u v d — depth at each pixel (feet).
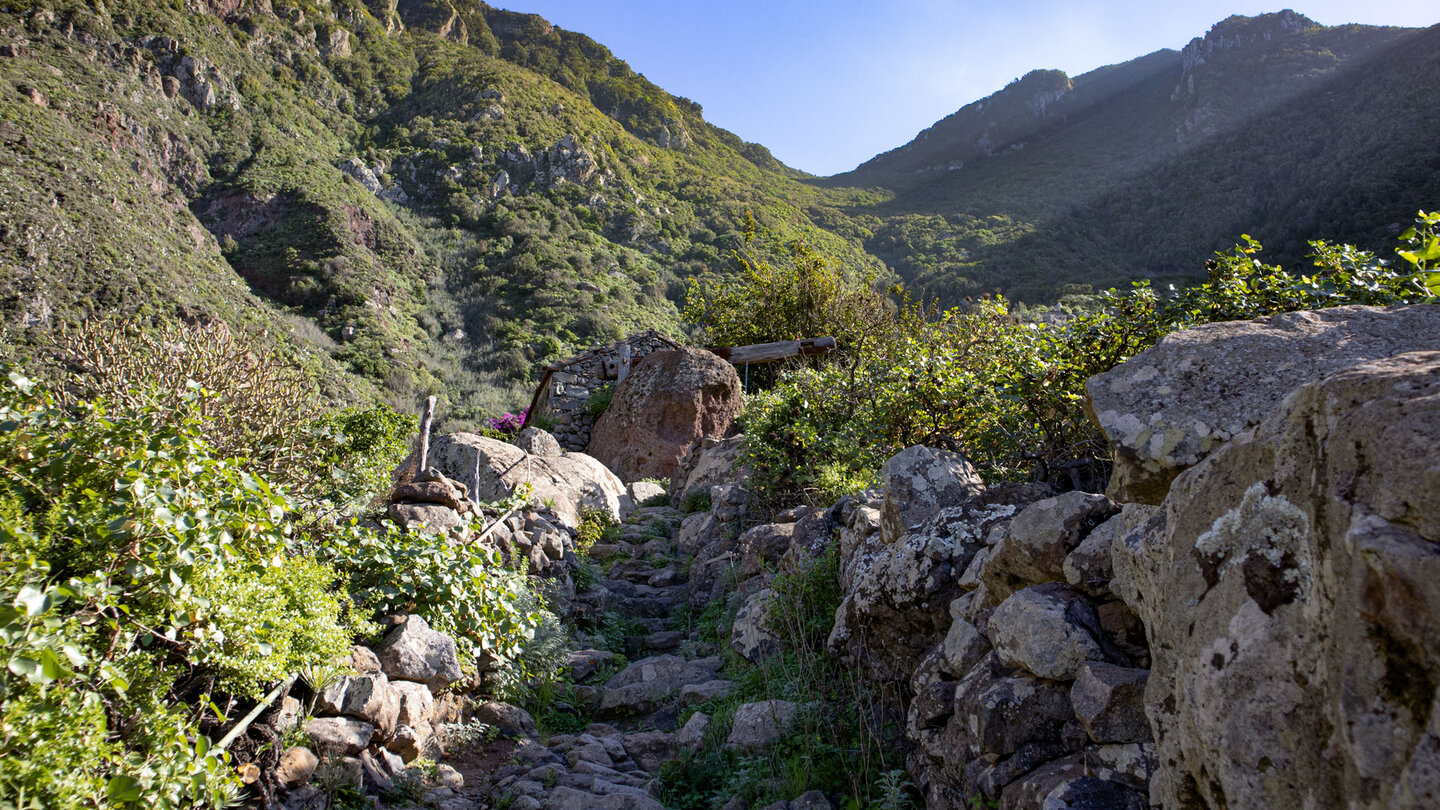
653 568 27.84
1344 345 8.71
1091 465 19.25
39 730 7.48
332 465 23.29
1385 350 8.55
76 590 8.62
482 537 19.33
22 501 9.88
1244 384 8.79
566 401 55.77
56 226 79.51
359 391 102.12
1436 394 5.00
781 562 20.58
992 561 11.98
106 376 20.26
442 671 14.07
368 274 170.60
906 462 16.69
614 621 22.48
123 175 123.85
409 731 12.69
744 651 18.11
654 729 16.52
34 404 11.66
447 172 248.73
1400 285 13.70
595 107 391.24
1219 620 6.23
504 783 13.14
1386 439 5.03
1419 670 4.41
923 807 11.71
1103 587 10.18
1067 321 20.76
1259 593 5.94
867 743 13.07
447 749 13.74
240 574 11.02
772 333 62.49
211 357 22.61
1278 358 8.85
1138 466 8.96
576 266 203.51
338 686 12.30
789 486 29.40
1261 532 6.10
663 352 48.14
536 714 16.63
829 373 33.06
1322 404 5.84
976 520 14.08
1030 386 20.17
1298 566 5.69
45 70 170.30
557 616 20.71
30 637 7.57
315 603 12.08
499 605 16.51
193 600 9.95
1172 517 7.34
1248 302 16.57
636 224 241.55
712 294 73.31
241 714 10.82
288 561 12.57
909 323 58.70
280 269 163.02
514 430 57.11
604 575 26.48
